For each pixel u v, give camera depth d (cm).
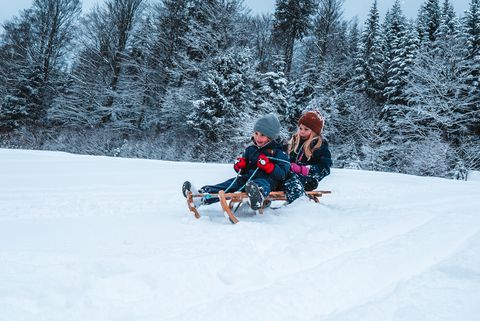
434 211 325
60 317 121
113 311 127
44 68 2909
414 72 1938
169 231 242
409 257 187
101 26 2619
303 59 2512
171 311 130
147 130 2381
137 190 462
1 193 406
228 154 1734
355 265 174
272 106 2058
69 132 2248
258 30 2820
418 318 121
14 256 177
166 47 2467
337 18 2397
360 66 2342
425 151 1684
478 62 1941
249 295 141
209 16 2300
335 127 2145
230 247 202
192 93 2103
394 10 2767
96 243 210
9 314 119
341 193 493
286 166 322
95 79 2533
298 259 187
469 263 175
